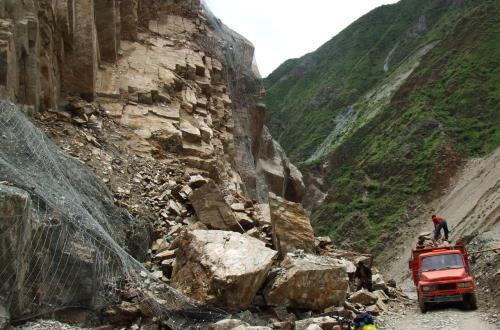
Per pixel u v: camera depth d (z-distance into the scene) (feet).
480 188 189.26
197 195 46.19
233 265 35.29
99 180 44.75
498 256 58.70
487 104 273.13
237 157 99.91
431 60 338.75
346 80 503.61
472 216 155.12
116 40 77.92
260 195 107.96
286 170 133.80
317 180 318.86
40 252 30.60
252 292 35.70
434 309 45.01
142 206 46.91
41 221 31.71
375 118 330.95
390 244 216.54
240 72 112.27
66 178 40.01
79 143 52.01
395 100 333.42
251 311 36.91
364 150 310.45
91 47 63.72
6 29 45.21
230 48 110.11
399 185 249.75
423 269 46.62
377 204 246.27
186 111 75.82
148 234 43.45
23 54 49.39
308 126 472.03
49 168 38.40
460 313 42.50
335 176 314.35
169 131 64.75
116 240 39.63
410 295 51.90
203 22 111.34
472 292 43.57
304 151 429.38
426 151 257.75
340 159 320.29
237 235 38.50
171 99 74.79
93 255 33.53
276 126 514.27
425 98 298.56
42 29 55.67
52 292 31.12
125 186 49.55
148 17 97.55
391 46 523.29
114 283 34.99
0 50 43.45
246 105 110.93
